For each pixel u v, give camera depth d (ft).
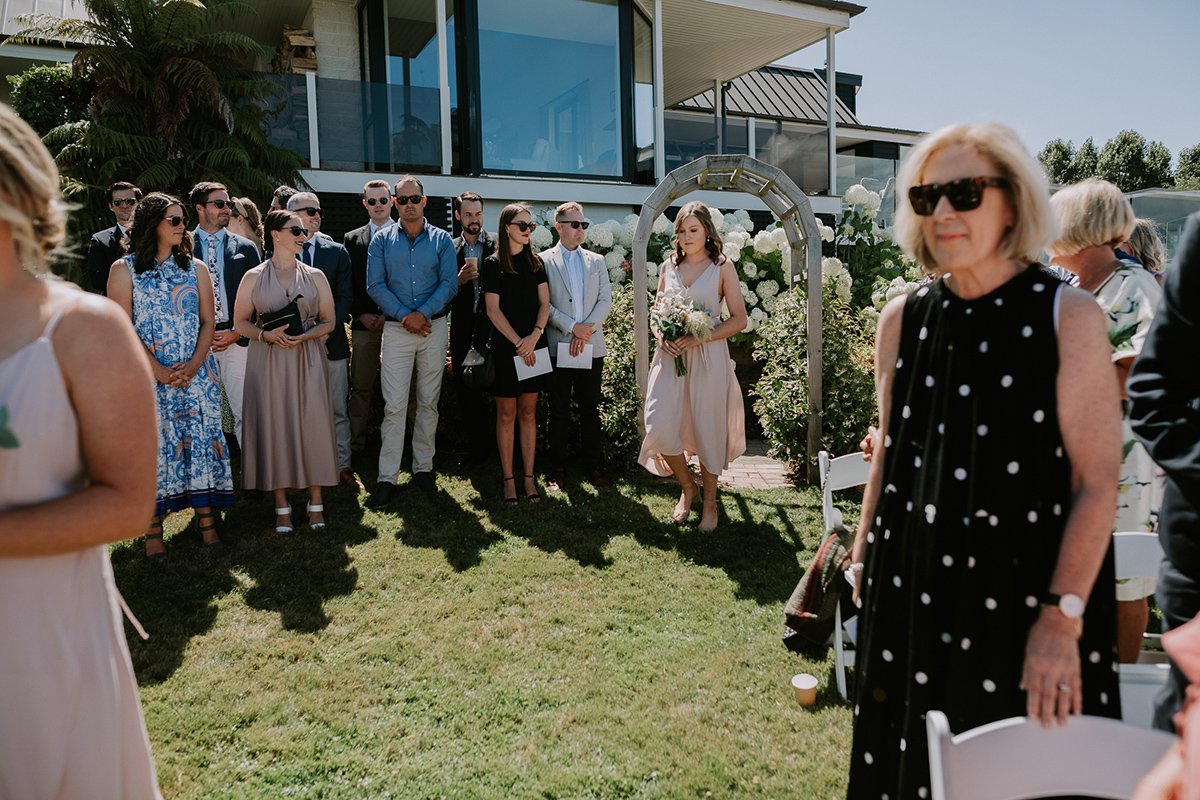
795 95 68.33
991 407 5.52
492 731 9.96
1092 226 9.11
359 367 21.50
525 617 13.14
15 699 4.71
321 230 33.88
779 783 8.91
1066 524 5.39
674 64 51.11
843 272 25.61
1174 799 3.39
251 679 11.13
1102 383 5.36
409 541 16.24
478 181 36.11
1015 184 5.45
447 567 15.02
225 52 29.71
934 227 5.67
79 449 4.95
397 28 38.17
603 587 14.32
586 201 38.55
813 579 11.82
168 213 14.34
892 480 6.15
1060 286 5.50
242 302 15.89
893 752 6.04
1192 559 5.41
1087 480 5.36
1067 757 4.73
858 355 23.07
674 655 11.88
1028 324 5.46
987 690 5.47
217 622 12.76
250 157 29.48
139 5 27.12
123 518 4.85
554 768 9.20
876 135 65.16
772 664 11.62
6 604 4.67
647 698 10.72
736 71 52.85
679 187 21.21
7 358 4.64
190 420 15.21
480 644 12.20
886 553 6.08
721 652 11.96
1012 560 5.45
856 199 32.50
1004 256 5.59
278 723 10.12
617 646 12.14
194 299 14.97
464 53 36.04
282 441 15.89
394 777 9.06
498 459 22.33
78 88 28.96
